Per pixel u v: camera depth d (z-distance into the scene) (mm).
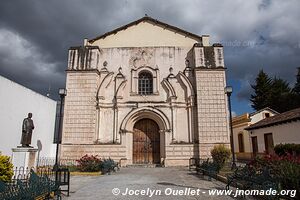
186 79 20531
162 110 20125
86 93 20016
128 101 20359
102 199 8508
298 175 7504
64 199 8570
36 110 19562
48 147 21484
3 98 15305
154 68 21016
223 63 20359
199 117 19359
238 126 30688
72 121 19578
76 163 18750
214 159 16266
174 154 19297
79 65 20609
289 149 16719
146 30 22141
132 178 13328
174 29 22062
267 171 8156
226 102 19609
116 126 19797
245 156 27500
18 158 12922
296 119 18078
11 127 16094
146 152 20391
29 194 6801
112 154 19297
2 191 6457
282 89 45812
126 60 21344
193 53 21141
